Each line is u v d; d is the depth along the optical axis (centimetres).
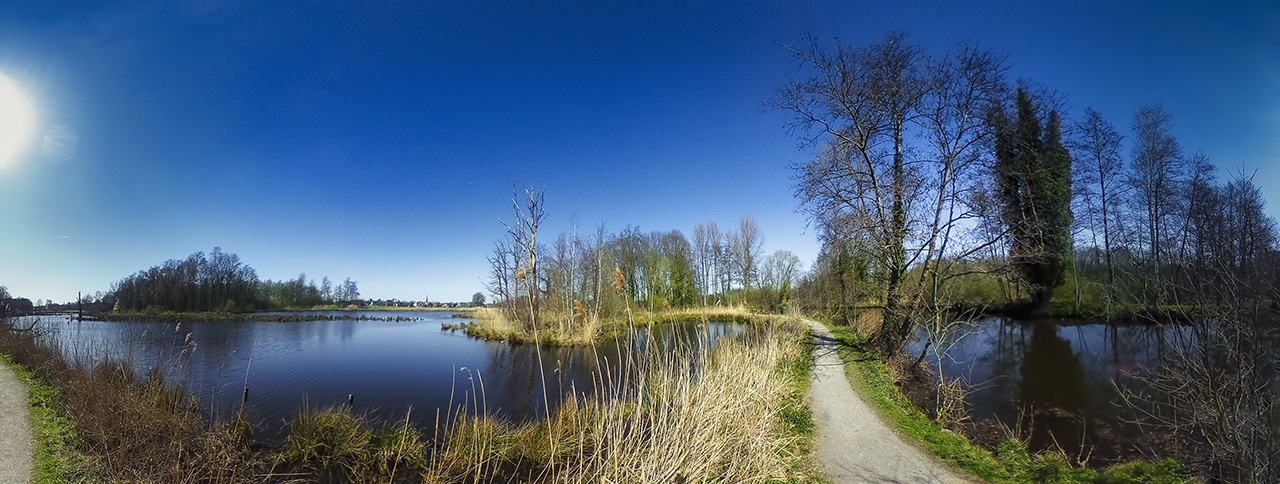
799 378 1187
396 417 1168
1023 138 1444
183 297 5250
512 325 2727
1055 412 1041
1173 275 617
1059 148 2017
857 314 2241
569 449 779
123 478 678
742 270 4378
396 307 9606
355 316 5744
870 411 934
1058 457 747
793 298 3194
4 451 772
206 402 1218
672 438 547
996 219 1257
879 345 1566
